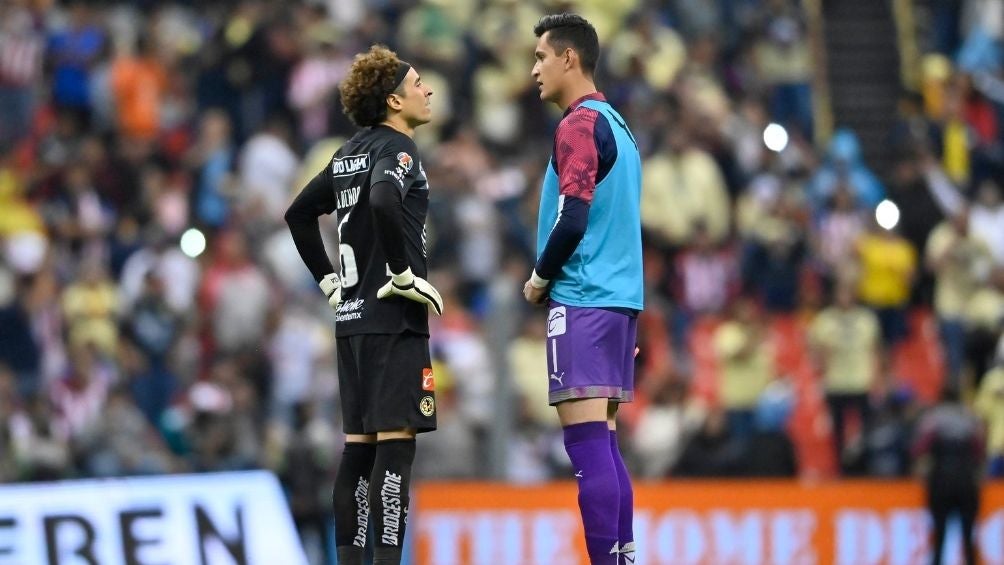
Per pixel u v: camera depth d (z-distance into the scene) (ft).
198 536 123.34
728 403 180.65
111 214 207.31
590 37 89.56
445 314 178.50
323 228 185.26
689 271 203.10
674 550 153.79
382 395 86.63
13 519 119.75
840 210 213.66
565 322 87.66
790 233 205.77
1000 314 197.57
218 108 224.94
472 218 194.49
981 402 181.57
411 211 87.66
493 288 161.89
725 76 244.83
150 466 162.09
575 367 87.20
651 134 216.13
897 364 197.16
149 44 230.27
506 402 153.58
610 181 87.71
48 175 205.16
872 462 173.99
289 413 175.52
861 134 256.32
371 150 87.51
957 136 238.68
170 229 196.95
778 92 247.09
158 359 181.16
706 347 186.39
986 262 202.49
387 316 86.84
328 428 168.86
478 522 150.71
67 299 185.57
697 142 217.36
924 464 157.28
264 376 177.37
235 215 197.36
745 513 154.81
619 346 87.86
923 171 213.46
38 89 222.28
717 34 250.78
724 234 212.02
